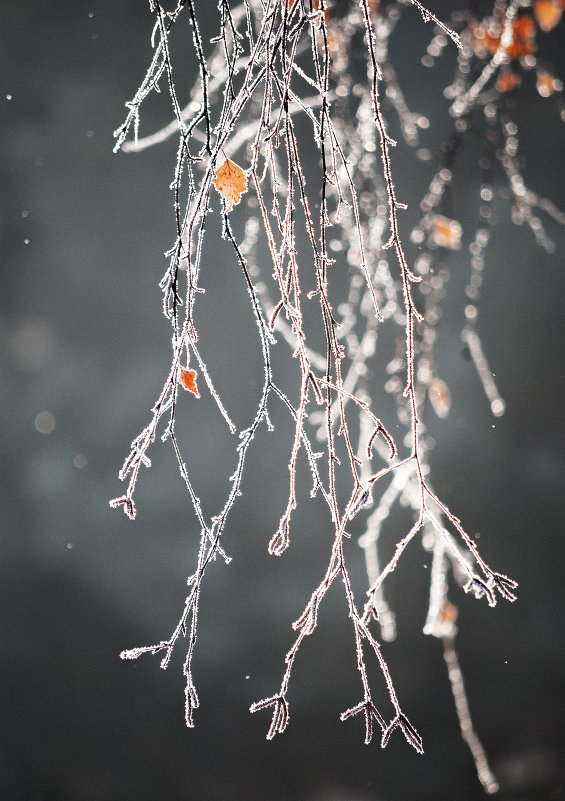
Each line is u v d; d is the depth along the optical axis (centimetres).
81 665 687
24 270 975
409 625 692
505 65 220
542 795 529
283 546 151
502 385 905
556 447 880
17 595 782
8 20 855
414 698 629
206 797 539
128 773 561
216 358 938
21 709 626
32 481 908
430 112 716
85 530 857
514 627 688
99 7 852
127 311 977
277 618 741
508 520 827
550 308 912
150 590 784
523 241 896
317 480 152
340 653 688
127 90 893
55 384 967
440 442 878
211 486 875
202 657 694
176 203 149
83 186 938
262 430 898
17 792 545
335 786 548
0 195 940
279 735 597
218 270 929
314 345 731
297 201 338
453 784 542
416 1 159
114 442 927
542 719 598
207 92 149
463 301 909
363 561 763
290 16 152
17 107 905
